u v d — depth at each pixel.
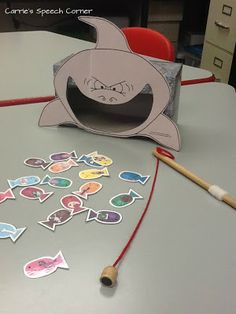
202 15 3.12
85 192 0.75
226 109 1.17
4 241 0.63
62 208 0.70
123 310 0.52
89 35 2.66
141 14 2.75
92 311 0.52
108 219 0.68
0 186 0.75
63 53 1.60
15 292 0.54
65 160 0.85
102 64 0.89
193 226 0.68
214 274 0.58
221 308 0.53
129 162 0.86
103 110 1.03
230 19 2.47
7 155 0.86
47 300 0.53
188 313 0.52
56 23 2.89
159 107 0.89
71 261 0.60
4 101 1.13
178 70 0.92
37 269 0.58
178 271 0.59
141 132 0.93
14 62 1.47
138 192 0.76
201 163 0.87
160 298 0.54
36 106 1.12
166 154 0.88
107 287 0.56
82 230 0.66
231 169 0.85
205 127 1.04
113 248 0.62
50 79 1.32
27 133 0.96
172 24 2.92
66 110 0.97
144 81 0.88
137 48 1.70
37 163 0.83
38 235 0.64
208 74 1.46
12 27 2.83
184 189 0.78
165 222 0.68
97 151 0.90
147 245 0.63
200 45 3.07
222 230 0.67
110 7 2.91
